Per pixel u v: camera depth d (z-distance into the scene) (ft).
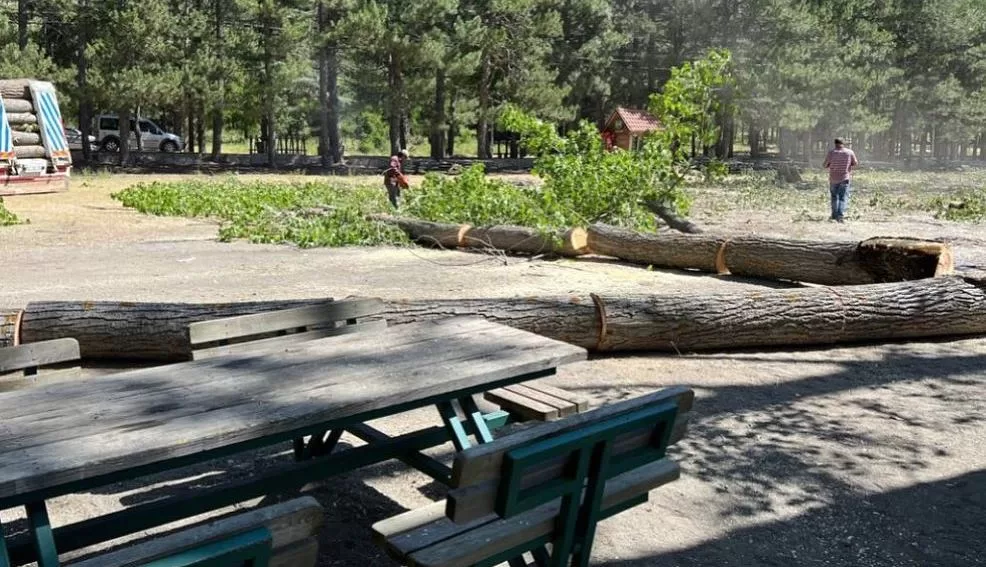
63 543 11.00
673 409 11.19
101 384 11.84
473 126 177.47
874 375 23.80
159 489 15.60
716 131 51.70
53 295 32.76
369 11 112.68
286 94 138.10
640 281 37.86
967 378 23.58
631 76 151.12
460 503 8.94
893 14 162.71
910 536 14.24
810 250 35.96
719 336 25.75
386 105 123.65
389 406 11.44
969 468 17.13
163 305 23.99
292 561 8.68
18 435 9.79
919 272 32.07
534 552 11.30
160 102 114.32
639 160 49.75
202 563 7.55
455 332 14.88
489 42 123.03
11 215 58.75
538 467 9.67
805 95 134.21
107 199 77.92
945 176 130.41
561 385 22.36
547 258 45.55
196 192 72.74
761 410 20.56
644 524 14.49
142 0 106.01
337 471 13.44
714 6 137.80
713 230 56.95
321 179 104.73
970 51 165.58
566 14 144.05
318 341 14.25
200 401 11.04
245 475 16.25
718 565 13.14
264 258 44.50
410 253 47.32
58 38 124.77
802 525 14.57
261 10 112.27
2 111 77.92
